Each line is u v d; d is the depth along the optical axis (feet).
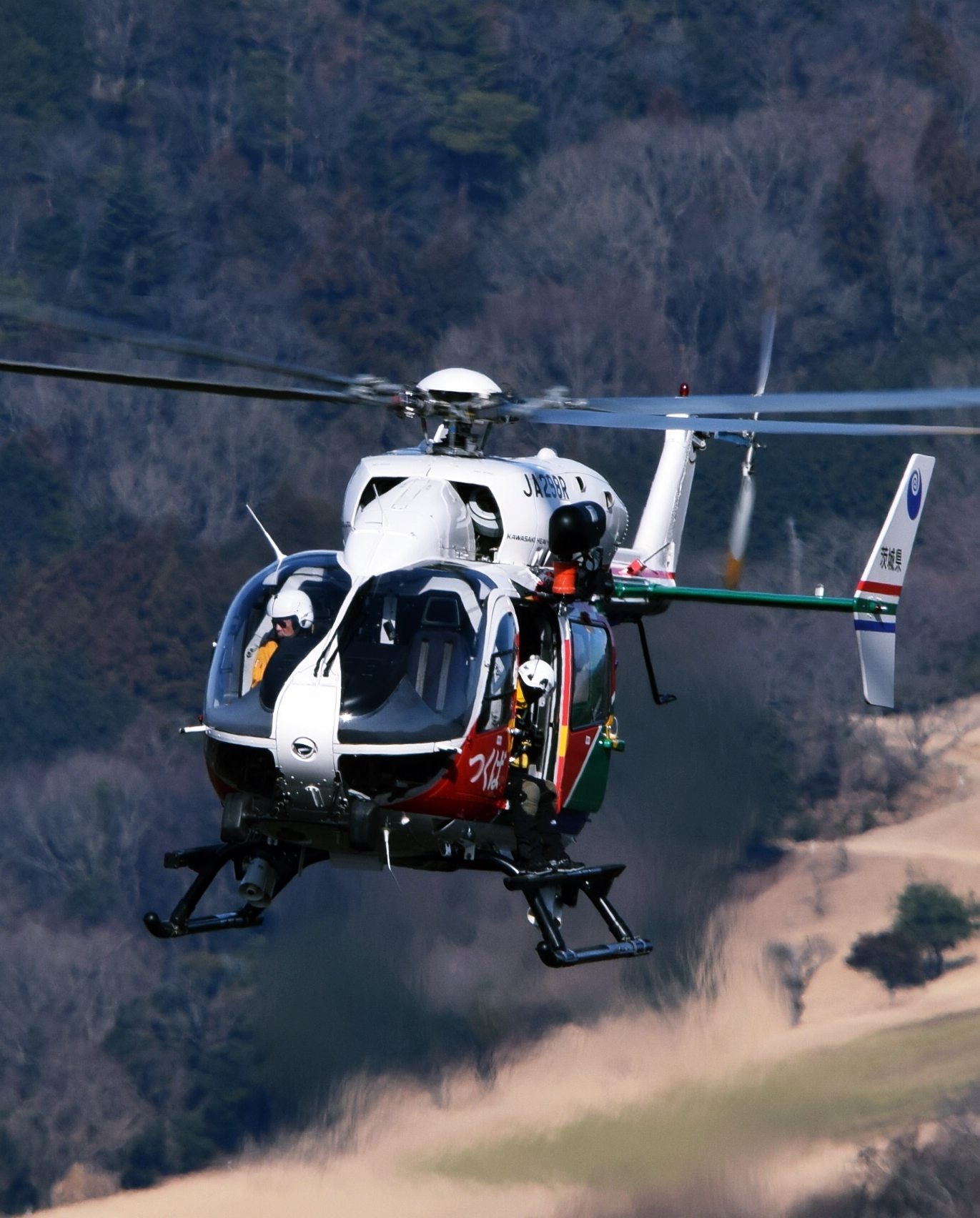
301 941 363.56
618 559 128.57
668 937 387.96
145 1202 412.98
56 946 485.15
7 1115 444.14
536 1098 351.05
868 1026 402.11
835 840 521.65
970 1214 319.88
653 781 424.87
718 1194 332.60
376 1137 356.38
